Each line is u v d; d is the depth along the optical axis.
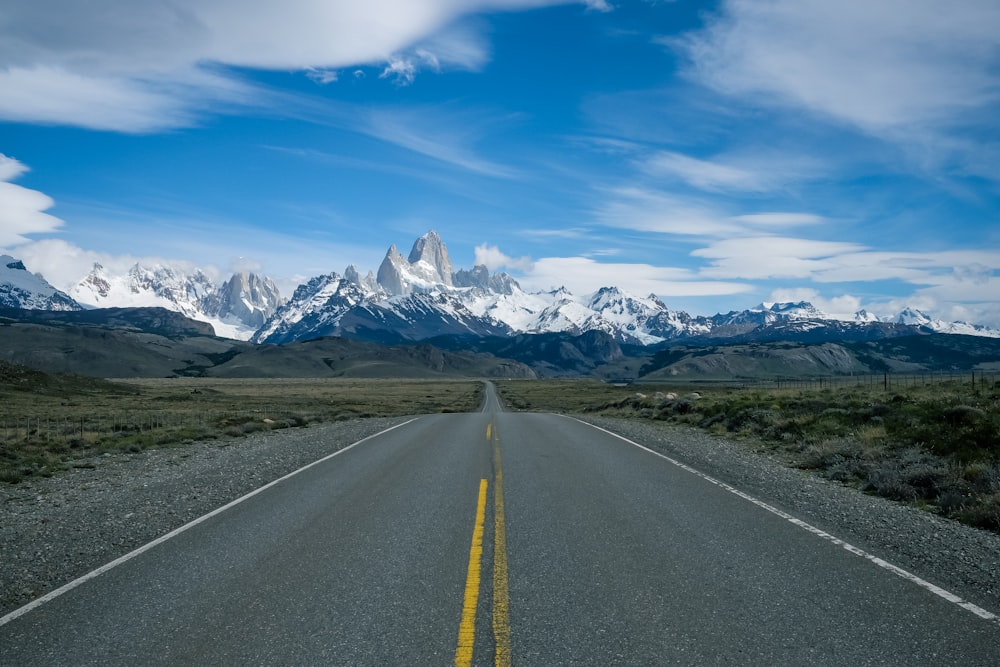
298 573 7.05
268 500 11.22
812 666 4.80
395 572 7.06
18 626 5.64
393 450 18.42
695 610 5.90
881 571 6.98
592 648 5.12
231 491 12.22
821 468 15.10
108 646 5.22
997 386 28.22
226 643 5.26
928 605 5.98
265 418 32.84
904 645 5.14
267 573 7.06
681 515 9.77
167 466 16.39
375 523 9.36
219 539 8.55
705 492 11.63
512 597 6.27
